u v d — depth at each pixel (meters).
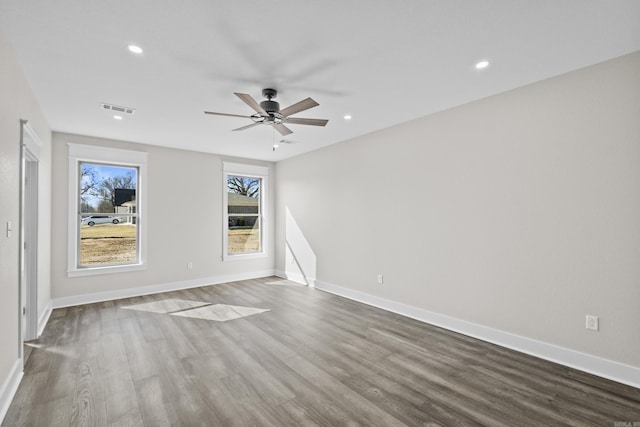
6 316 2.06
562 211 2.57
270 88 2.79
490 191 3.02
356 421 1.87
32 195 3.09
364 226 4.38
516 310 2.84
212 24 1.91
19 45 2.10
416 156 3.69
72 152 4.23
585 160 2.45
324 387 2.24
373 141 4.23
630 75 2.25
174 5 1.73
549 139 2.64
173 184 5.10
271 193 6.32
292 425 1.83
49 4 1.70
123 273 4.62
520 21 1.89
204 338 3.11
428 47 2.17
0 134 1.94
